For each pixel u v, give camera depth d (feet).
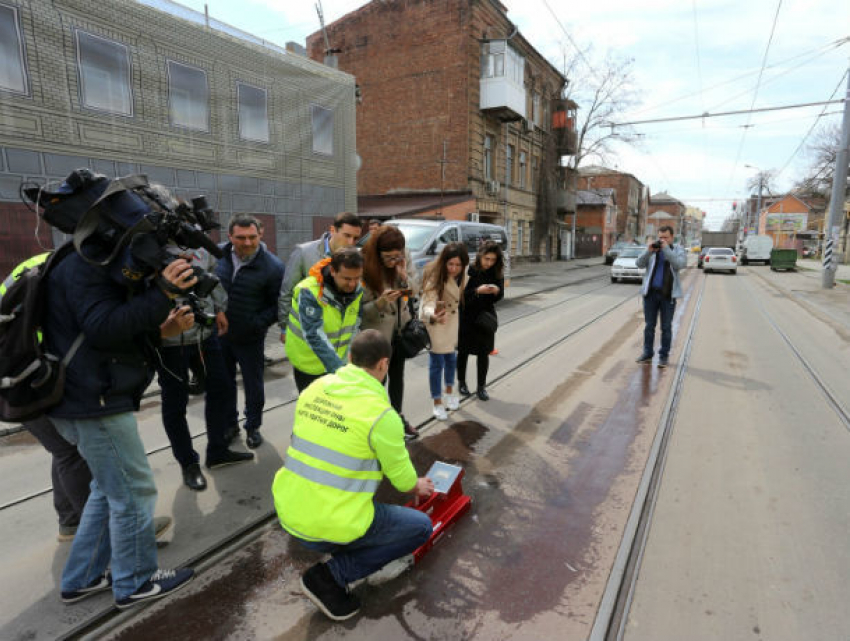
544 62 94.68
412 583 8.34
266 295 12.89
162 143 29.81
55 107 24.82
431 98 71.67
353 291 10.39
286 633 7.30
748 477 11.89
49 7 24.18
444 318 14.62
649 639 7.18
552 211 104.27
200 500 10.77
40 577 8.37
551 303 41.96
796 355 23.84
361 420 7.00
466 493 11.18
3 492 11.06
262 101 35.99
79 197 6.49
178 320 7.23
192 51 31.01
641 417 15.70
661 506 10.67
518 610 7.73
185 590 8.16
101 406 6.92
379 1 73.15
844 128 55.67
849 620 7.48
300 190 39.65
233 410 13.60
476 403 16.92
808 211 200.34
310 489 7.09
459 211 67.77
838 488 11.35
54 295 6.64
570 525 9.98
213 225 7.61
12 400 6.40
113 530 7.45
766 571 8.59
